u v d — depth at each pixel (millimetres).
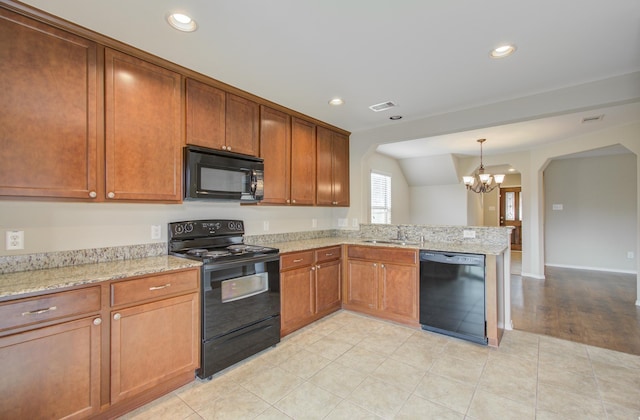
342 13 1690
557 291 4656
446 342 2826
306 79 2537
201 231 2740
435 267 3014
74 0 1560
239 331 2426
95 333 1693
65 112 1779
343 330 3088
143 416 1830
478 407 1918
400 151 5852
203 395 2035
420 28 1841
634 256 5949
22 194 1641
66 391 1600
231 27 1812
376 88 2719
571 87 2660
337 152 3990
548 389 2102
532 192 5648
